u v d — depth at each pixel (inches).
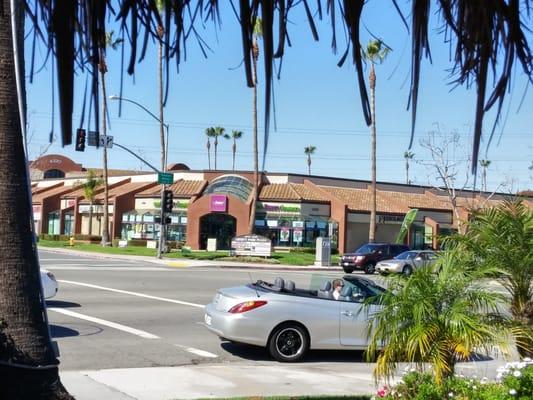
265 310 408.5
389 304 228.8
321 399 278.1
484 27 69.1
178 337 478.6
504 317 245.3
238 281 1001.5
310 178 2336.4
